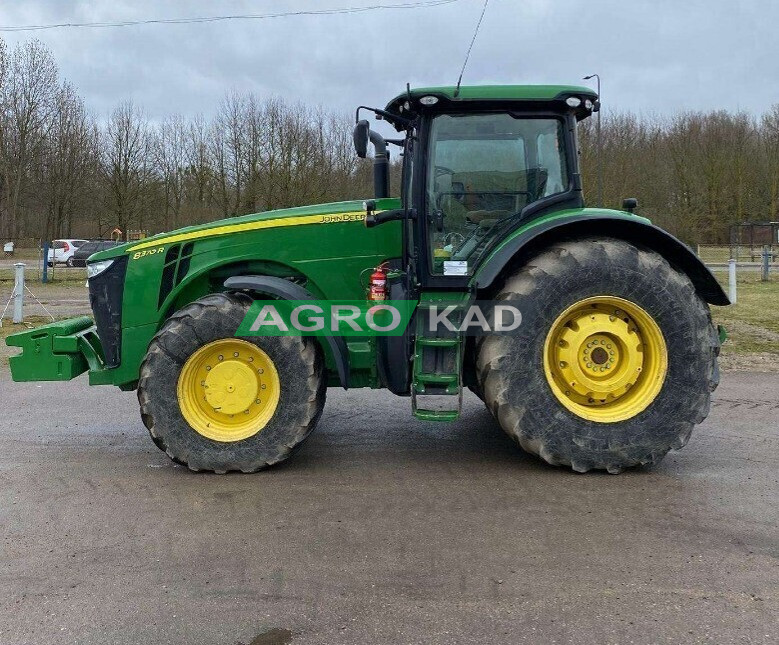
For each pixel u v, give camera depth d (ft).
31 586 8.94
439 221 13.75
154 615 8.23
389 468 13.47
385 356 13.79
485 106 13.55
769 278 62.69
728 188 120.67
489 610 8.22
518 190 13.76
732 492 11.90
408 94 13.16
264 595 8.63
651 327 12.78
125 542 10.19
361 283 14.28
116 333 14.39
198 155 100.42
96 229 130.62
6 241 113.09
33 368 14.34
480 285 12.53
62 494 12.19
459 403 12.69
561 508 11.24
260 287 13.01
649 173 108.88
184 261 14.28
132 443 15.47
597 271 12.62
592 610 8.20
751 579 8.89
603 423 12.72
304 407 13.00
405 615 8.14
